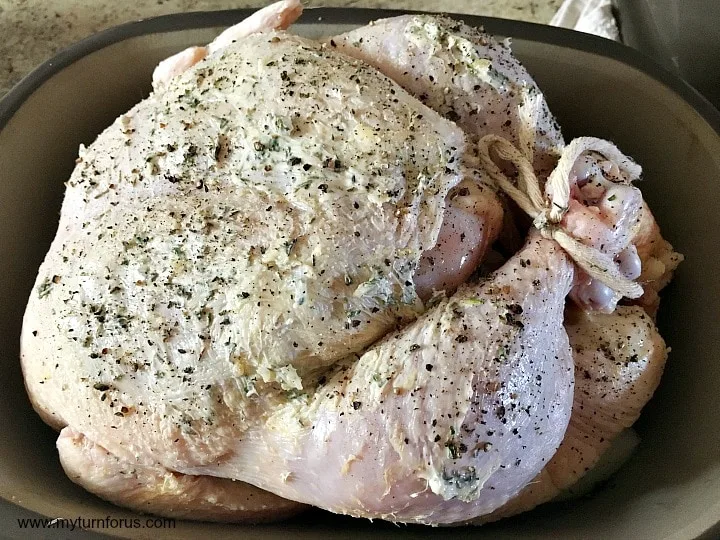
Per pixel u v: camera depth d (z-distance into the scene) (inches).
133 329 9.7
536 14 19.2
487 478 9.4
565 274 10.2
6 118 12.9
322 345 9.7
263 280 9.5
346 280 9.6
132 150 10.8
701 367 11.9
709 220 12.6
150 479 10.5
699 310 12.3
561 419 9.9
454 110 11.4
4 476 10.1
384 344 9.8
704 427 11.1
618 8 16.9
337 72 10.7
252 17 12.9
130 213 10.3
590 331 11.3
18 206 12.8
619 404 11.4
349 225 9.7
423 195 10.0
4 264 12.4
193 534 9.9
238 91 10.6
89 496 10.7
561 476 11.5
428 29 11.4
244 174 10.2
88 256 10.2
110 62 14.3
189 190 10.2
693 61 15.9
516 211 11.6
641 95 13.8
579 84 14.3
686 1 15.9
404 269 9.8
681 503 10.2
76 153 14.0
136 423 9.8
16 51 17.9
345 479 9.5
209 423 9.8
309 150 10.0
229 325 9.5
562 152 10.7
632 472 11.9
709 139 13.0
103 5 18.6
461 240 10.3
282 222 9.7
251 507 10.8
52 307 10.2
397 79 11.5
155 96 11.6
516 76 11.3
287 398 9.9
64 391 10.1
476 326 9.5
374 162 9.9
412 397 9.3
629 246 10.6
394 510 9.6
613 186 10.4
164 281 9.8
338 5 19.3
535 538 10.5
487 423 9.2
